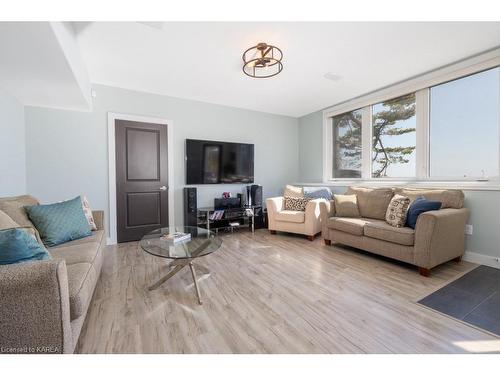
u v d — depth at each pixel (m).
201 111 4.12
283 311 1.66
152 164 3.70
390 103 3.54
